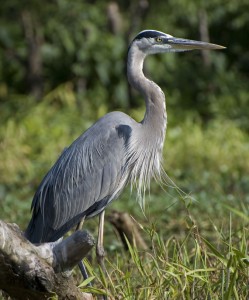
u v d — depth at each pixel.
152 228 7.45
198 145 17.64
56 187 8.72
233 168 16.52
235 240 8.60
